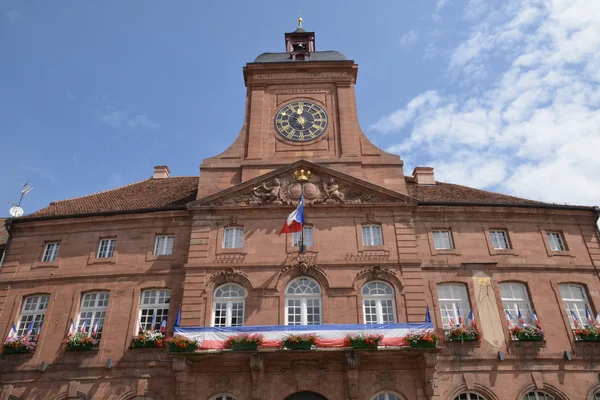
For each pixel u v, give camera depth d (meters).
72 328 23.56
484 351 22.61
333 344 20.69
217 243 24.66
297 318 23.02
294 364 21.59
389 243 24.56
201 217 25.36
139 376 22.11
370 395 21.17
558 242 26.47
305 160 26.20
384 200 25.66
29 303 24.92
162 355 22.47
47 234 26.62
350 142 27.91
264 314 22.83
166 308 23.98
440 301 24.16
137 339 22.70
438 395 21.19
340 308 22.97
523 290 24.77
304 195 25.55
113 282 24.62
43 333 23.59
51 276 25.09
